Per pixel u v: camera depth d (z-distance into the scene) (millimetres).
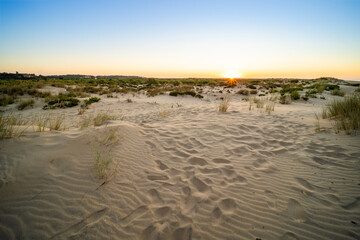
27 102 10422
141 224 1985
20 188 2254
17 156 2723
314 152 3594
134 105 11484
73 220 1986
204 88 23234
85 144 3477
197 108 8867
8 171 2428
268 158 3457
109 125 4691
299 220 2006
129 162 3271
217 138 4496
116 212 2139
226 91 19812
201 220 2033
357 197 2301
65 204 2178
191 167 3170
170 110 8828
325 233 1835
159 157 3547
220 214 2113
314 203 2248
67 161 2898
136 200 2348
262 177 2846
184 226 1958
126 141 4051
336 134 4422
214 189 2559
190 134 4785
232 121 5984
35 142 3168
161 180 2791
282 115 6887
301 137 4445
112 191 2480
